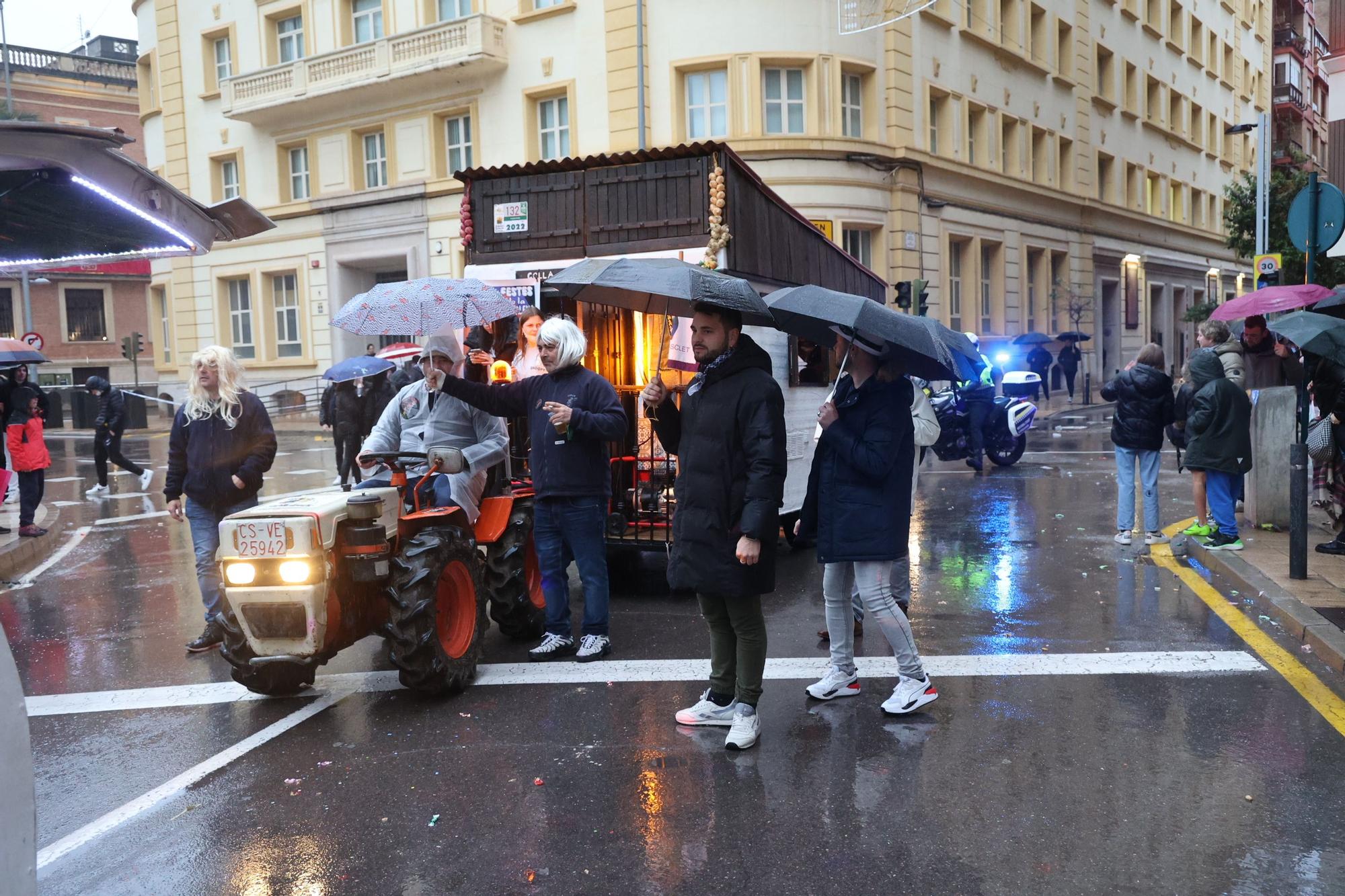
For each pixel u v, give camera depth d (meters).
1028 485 13.00
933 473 14.60
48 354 42.50
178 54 30.05
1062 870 3.38
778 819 3.78
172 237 3.27
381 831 3.76
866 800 3.93
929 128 25.17
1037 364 27.80
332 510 4.96
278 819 3.89
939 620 6.61
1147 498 8.77
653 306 5.42
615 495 7.96
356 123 26.80
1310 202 8.20
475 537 5.98
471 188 8.14
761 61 21.95
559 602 5.89
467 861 3.52
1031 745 4.43
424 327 5.52
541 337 5.66
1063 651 5.82
